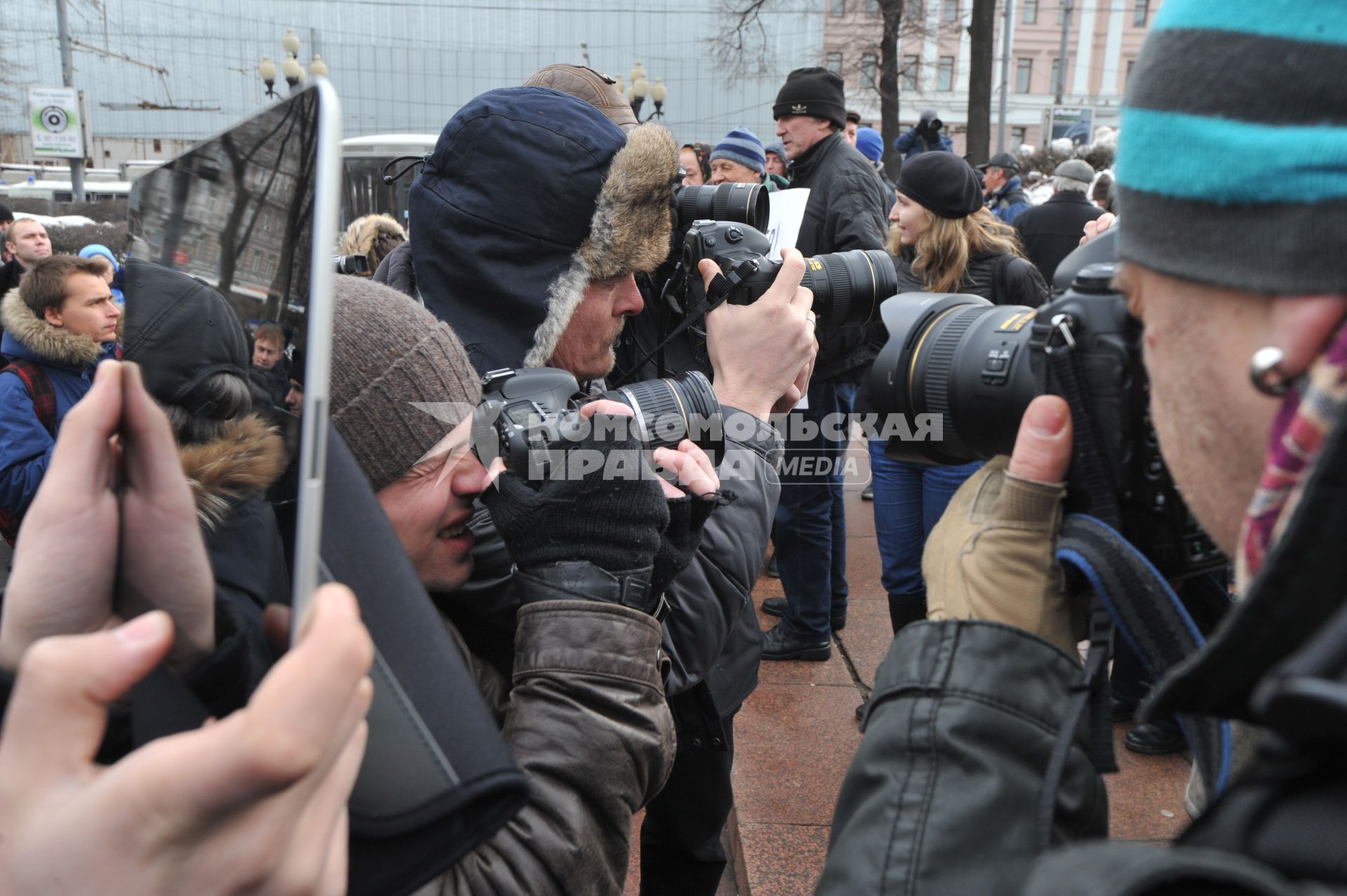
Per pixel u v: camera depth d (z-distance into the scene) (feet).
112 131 86.02
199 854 1.57
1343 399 1.67
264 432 1.89
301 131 1.86
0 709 2.04
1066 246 16.01
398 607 2.34
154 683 1.86
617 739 3.21
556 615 3.33
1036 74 144.56
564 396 3.98
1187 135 1.85
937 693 2.62
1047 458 2.80
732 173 15.19
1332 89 1.69
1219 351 1.92
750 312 5.04
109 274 10.93
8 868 1.58
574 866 3.07
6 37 81.76
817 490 10.85
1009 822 2.40
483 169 4.83
